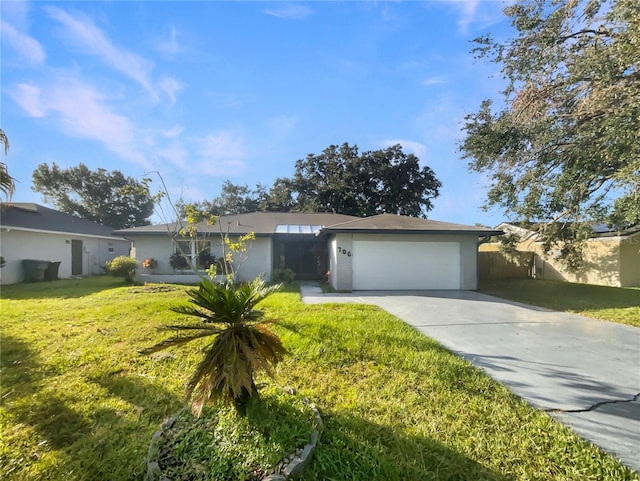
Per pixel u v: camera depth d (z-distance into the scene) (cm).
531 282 1546
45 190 2891
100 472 233
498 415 299
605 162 873
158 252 1476
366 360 436
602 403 323
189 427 251
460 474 224
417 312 789
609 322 689
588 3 852
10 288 1203
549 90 929
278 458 216
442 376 384
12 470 235
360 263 1251
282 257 1759
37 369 414
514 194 1145
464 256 1273
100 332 574
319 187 3061
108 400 337
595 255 1461
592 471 225
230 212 3997
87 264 1861
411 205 3114
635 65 716
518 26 973
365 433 268
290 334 541
